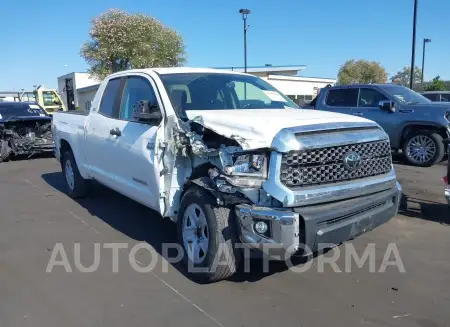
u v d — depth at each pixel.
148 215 6.22
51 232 5.55
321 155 3.63
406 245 4.92
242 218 3.57
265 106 5.02
